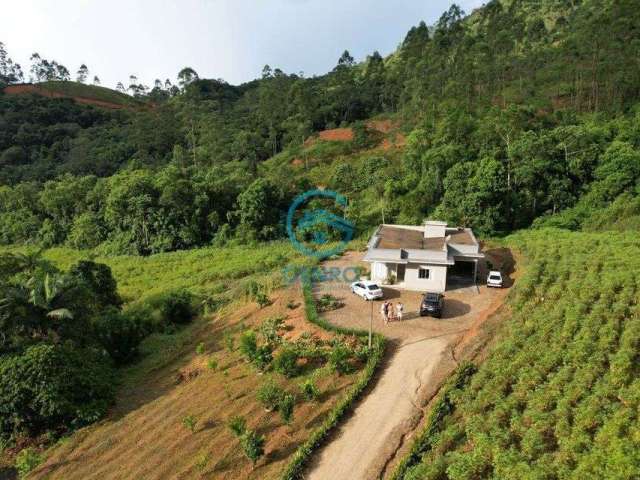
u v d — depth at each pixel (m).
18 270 38.31
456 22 131.25
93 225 72.81
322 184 82.31
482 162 59.38
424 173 65.81
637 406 20.30
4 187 82.06
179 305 42.28
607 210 56.47
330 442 22.14
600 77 75.12
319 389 26.38
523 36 111.19
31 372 26.67
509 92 85.69
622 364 22.58
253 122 119.44
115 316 35.66
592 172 60.59
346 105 115.88
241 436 22.34
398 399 24.72
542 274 37.25
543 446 18.69
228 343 33.56
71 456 24.58
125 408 28.64
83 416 27.16
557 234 51.34
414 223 61.09
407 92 105.00
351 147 96.06
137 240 69.25
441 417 22.47
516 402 21.89
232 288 48.00
